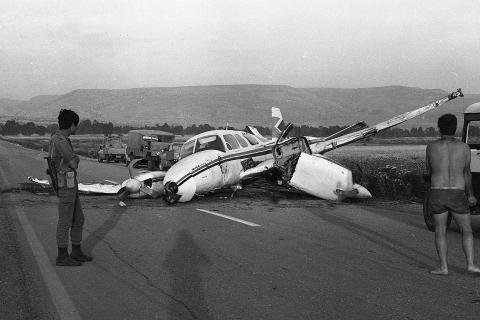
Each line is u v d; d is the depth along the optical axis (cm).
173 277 645
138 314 511
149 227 1012
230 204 1380
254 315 507
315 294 574
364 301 550
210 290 590
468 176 659
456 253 788
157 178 1498
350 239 892
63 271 674
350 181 1450
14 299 557
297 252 787
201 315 507
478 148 1002
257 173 1489
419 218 1143
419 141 10331
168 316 505
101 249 809
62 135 700
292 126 1527
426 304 539
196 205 1358
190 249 808
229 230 978
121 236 917
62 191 699
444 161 647
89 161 4331
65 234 702
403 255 769
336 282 623
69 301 551
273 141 1667
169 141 3791
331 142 1723
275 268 689
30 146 8238
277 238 899
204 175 1389
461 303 543
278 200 1477
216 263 717
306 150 1594
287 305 537
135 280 632
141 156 3569
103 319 497
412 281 627
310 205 1366
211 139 1522
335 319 495
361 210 1274
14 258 745
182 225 1035
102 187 1612
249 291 586
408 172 1788
